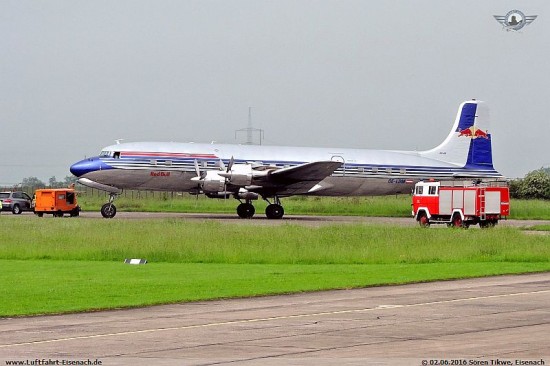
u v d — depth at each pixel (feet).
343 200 537.65
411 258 206.39
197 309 120.37
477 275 167.53
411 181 419.95
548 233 291.38
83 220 325.42
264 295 136.05
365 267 187.73
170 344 93.09
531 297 131.64
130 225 284.41
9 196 454.40
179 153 378.32
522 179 646.74
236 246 220.02
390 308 119.65
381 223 337.52
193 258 205.57
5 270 177.37
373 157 413.59
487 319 108.47
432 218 323.37
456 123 441.68
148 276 165.37
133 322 108.78
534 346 89.66
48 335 99.45
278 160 392.27
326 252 213.05
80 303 126.72
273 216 389.60
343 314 114.11
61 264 191.72
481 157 443.73
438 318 109.70
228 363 82.64
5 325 107.04
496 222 319.47
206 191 371.97
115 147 375.86
